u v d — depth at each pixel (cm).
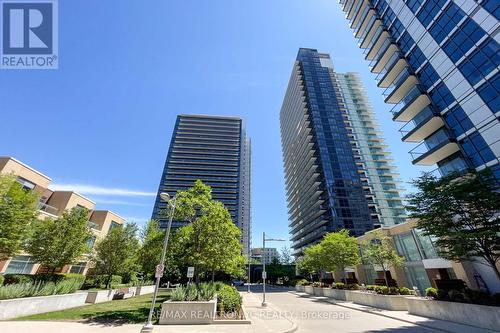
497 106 1902
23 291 1430
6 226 1466
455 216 1301
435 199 1330
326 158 7594
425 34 2578
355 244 3036
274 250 14800
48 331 946
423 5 2591
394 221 6925
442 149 2362
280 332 1023
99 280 2652
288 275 7088
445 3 2322
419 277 2383
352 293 2384
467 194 1206
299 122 9331
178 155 10381
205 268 1738
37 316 1303
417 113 2916
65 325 1070
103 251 2661
